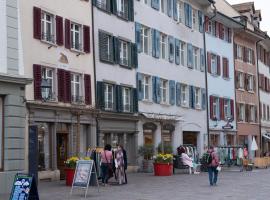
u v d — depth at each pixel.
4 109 21.12
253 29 60.19
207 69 47.75
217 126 48.66
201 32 47.12
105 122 32.22
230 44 53.28
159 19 39.94
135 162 35.59
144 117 36.62
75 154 28.94
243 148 42.34
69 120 28.47
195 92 45.38
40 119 26.11
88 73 30.77
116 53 33.94
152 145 35.72
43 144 26.67
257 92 59.84
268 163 47.62
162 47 40.78
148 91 38.31
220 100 49.81
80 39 30.42
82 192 20.64
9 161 21.12
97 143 31.11
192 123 44.12
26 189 14.02
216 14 48.50
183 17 44.06
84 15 30.77
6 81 20.97
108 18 33.28
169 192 20.91
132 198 18.52
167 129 39.81
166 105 40.16
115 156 24.83
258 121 59.34
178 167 34.62
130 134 35.75
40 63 26.58
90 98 30.64
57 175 27.25
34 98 25.77
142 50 37.59
